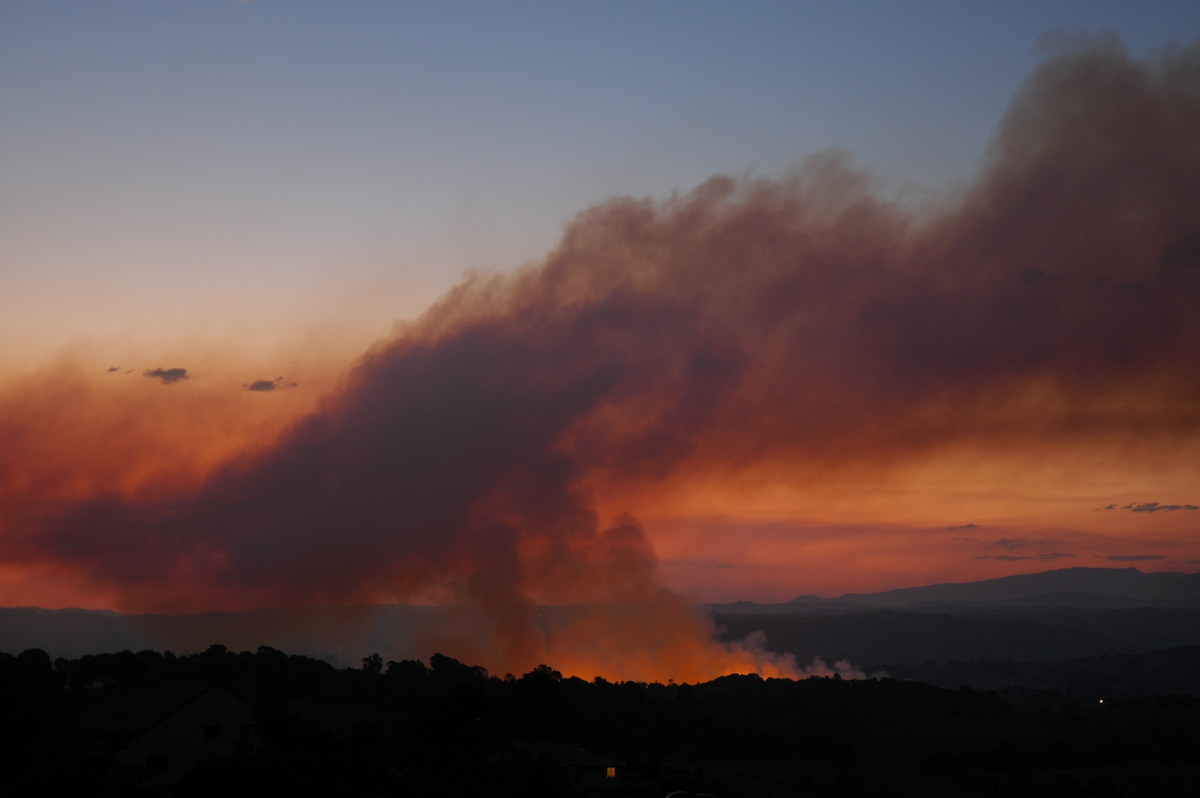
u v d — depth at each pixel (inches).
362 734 2881.4
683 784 3216.0
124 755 2213.3
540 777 2714.1
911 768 4402.1
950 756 4771.2
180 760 2268.7
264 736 2333.9
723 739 4817.9
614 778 3164.4
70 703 3329.2
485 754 2787.9
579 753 3176.7
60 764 2033.7
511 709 2957.7
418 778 2288.4
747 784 3590.1
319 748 2364.7
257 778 1927.9
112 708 2492.6
